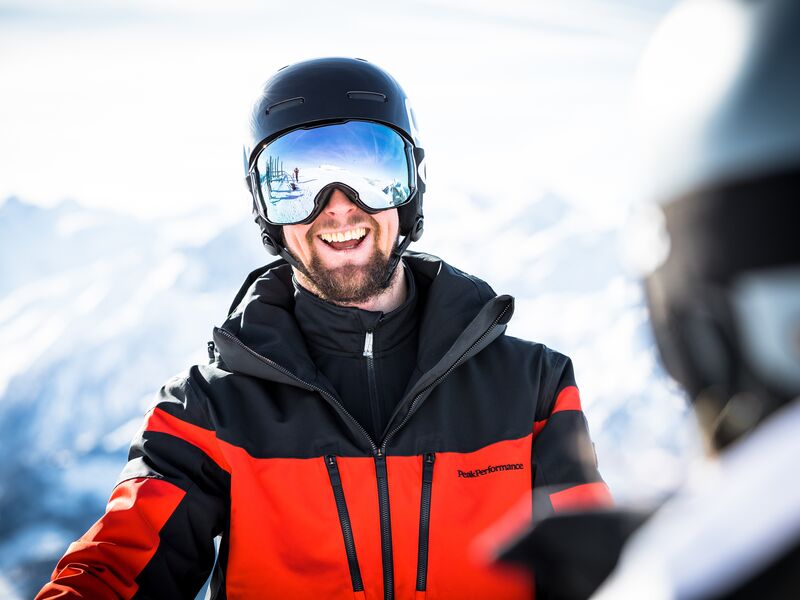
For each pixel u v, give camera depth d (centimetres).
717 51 45
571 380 168
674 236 46
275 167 169
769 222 41
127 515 146
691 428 50
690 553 39
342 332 169
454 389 163
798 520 37
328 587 146
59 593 132
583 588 50
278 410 159
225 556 154
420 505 151
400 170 169
